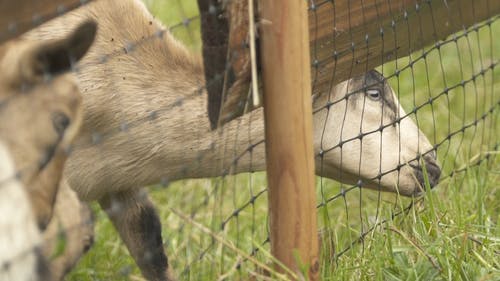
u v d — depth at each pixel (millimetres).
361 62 11859
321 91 11992
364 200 15086
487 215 12938
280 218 10367
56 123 9273
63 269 9359
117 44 12391
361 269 11789
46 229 9242
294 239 10406
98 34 12289
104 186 12664
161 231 13844
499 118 16969
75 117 9484
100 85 12172
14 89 9180
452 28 12891
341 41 11281
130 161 12492
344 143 12625
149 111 12359
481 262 11750
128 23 12570
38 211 9094
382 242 11984
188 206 15281
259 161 12688
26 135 9109
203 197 15359
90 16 12305
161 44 12656
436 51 20031
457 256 11844
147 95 12398
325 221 12273
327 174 13336
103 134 12352
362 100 13016
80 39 9344
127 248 13555
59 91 9344
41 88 9273
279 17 9922
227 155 12570
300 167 10258
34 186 9109
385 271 11703
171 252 14008
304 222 10398
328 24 11039
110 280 13336
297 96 10102
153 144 12422
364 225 13234
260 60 10172
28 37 11508
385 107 13203
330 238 12195
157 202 15375
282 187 10281
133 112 12352
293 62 10031
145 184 12758
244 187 15695
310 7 10633
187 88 12531
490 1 13023
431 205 12445
